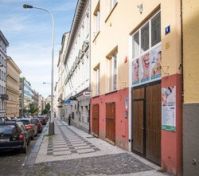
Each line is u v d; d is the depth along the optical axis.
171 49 9.60
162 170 10.15
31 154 15.83
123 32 15.65
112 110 18.17
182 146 9.05
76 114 42.47
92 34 26.86
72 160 13.12
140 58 13.31
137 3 13.25
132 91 14.39
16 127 17.34
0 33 76.38
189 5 8.76
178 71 9.23
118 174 10.01
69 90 57.28
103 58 21.31
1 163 13.99
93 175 10.06
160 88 10.89
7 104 91.81
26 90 144.88
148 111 12.12
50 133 29.03
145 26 12.80
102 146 17.52
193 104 8.41
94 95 25.78
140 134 13.08
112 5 19.00
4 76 86.19
